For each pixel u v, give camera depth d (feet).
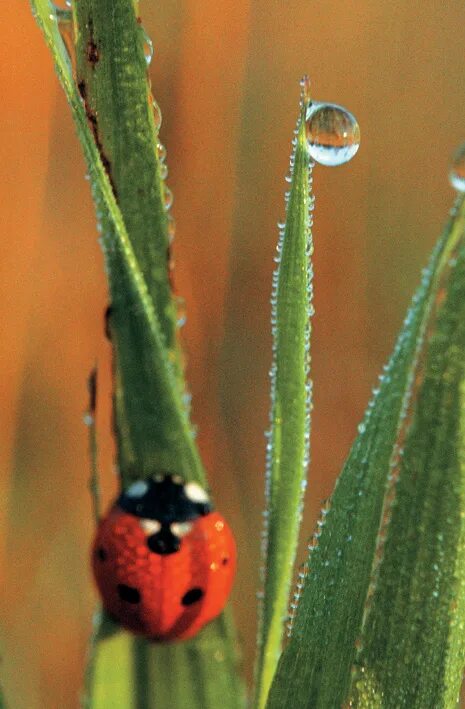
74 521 0.45
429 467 0.33
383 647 0.34
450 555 0.33
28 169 0.45
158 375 0.35
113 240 0.34
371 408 0.34
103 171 0.34
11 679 0.44
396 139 0.47
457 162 0.35
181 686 0.35
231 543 0.37
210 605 0.36
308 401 0.34
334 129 0.35
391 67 0.47
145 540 0.36
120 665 0.36
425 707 0.34
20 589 0.44
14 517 0.45
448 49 0.47
